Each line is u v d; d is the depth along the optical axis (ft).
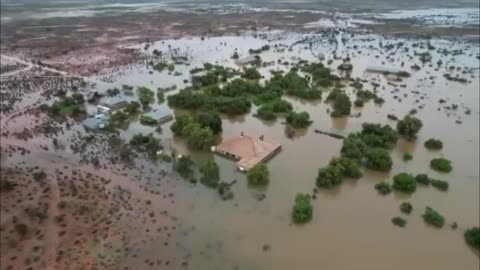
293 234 209.67
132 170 266.77
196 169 271.28
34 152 289.94
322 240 205.98
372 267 188.96
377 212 229.66
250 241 203.51
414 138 317.63
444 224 217.97
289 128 338.34
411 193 246.88
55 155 285.43
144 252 192.44
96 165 270.67
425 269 188.34
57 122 345.31
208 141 293.43
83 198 231.09
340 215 226.38
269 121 358.43
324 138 322.96
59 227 206.18
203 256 191.83
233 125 351.25
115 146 298.15
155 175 261.24
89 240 197.77
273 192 247.09
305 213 219.82
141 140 302.86
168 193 241.55
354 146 286.05
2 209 219.00
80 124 341.41
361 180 262.67
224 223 216.33
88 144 303.07
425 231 213.66
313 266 188.75
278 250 197.98
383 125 341.82
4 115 358.43
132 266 183.32
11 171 259.80
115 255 189.37
